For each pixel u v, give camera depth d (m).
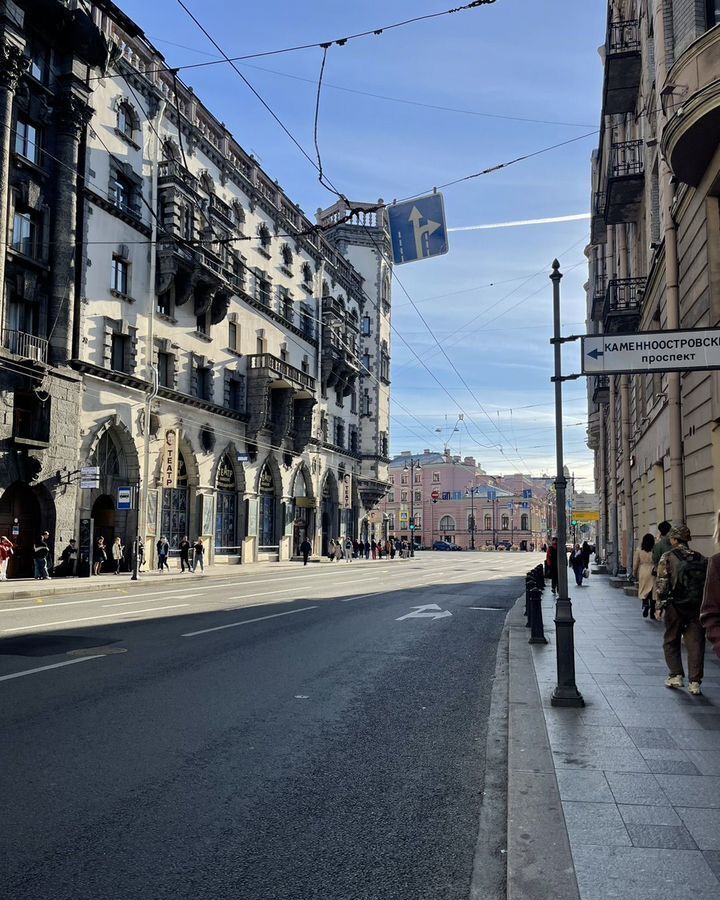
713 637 3.93
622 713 6.59
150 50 31.89
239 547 40.47
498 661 10.14
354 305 59.88
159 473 32.81
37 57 26.34
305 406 46.91
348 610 16.14
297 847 4.09
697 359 8.16
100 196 28.59
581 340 8.25
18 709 6.67
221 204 37.69
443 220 15.91
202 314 36.72
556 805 4.36
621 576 26.00
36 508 26.00
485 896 3.52
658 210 17.55
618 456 31.50
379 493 61.66
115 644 10.42
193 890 3.58
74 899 3.46
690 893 3.30
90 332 28.14
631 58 19.56
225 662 9.32
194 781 5.04
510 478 120.81
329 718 6.82
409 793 4.96
